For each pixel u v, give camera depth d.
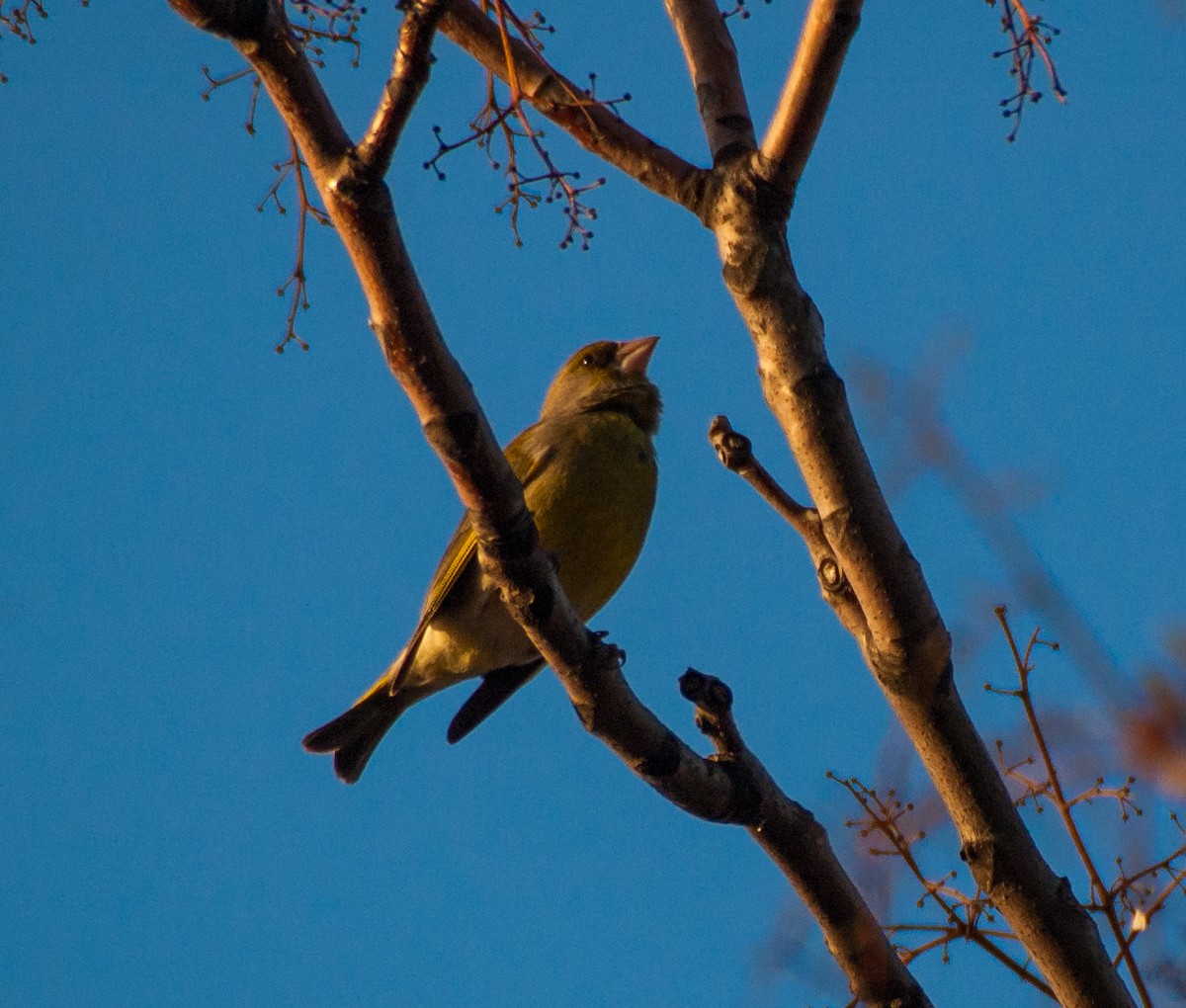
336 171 6.45
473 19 7.95
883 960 7.03
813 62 6.62
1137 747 4.92
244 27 6.18
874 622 6.72
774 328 6.78
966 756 6.73
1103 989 6.52
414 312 6.81
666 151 7.34
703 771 7.51
